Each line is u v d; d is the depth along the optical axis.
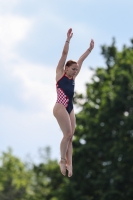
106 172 74.88
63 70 25.05
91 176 78.94
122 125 73.56
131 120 72.69
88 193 78.25
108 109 77.25
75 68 24.83
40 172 86.88
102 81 83.75
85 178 78.75
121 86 77.56
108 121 77.62
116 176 72.06
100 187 75.00
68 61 24.98
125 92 77.12
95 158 78.56
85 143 79.06
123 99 76.69
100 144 77.88
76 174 78.69
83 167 78.00
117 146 73.75
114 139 77.00
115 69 81.62
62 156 25.08
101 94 82.50
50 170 85.50
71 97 25.03
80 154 78.00
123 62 81.62
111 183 73.12
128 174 73.69
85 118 80.06
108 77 83.06
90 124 78.31
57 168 85.62
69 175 25.23
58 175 85.06
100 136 78.38
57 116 24.75
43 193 89.56
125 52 84.06
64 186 77.06
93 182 75.56
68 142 24.94
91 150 77.25
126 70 80.50
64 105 24.72
